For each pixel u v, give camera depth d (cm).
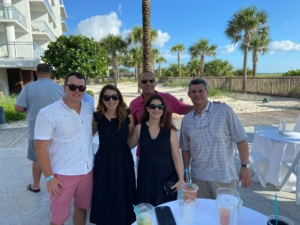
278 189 346
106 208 217
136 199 224
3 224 279
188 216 151
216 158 217
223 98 1633
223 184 217
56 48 1291
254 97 1628
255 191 345
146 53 1224
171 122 225
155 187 211
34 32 1983
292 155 338
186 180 239
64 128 199
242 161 221
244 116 949
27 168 443
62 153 203
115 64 2206
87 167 214
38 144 194
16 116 943
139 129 224
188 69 4012
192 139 224
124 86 3281
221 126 212
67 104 202
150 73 284
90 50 1331
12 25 1628
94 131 237
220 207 141
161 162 211
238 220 147
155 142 211
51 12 2430
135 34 2066
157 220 153
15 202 326
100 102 219
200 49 2695
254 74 2516
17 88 1559
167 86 3017
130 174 223
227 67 3316
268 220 134
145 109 222
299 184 306
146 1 1182
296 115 945
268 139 355
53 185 200
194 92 213
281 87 1683
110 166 215
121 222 218
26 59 1388
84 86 197
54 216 211
